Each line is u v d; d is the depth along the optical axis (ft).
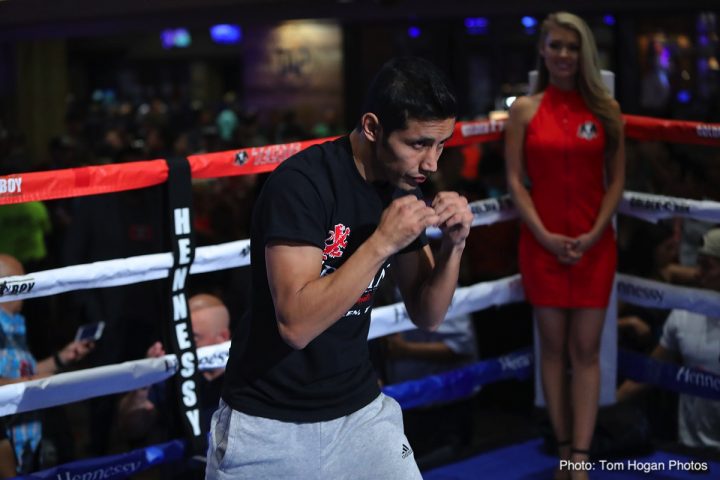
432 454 13.20
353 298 6.59
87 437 17.28
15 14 18.81
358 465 7.39
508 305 16.56
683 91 26.25
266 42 43.70
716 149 18.54
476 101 32.30
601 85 11.49
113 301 15.34
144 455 10.14
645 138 12.22
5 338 10.94
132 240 17.56
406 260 7.93
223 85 85.40
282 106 43.75
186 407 10.28
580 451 11.91
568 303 11.82
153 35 79.66
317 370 7.24
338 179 6.98
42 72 39.32
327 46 42.27
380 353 13.08
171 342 10.19
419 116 6.60
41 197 9.09
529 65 32.27
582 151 11.55
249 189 23.15
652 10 22.11
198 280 16.01
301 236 6.70
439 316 7.76
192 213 10.05
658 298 12.44
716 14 25.45
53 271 9.30
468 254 18.16
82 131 43.39
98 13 18.22
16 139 30.81
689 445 13.10
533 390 17.15
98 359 15.23
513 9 19.42
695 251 16.03
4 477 10.32
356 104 31.96
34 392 9.34
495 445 13.57
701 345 12.62
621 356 13.15
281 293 6.68
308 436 7.29
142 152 23.11
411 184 6.94
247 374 7.29
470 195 20.49
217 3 17.76
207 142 32.65
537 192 11.85
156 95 84.79
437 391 12.39
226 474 7.32
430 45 31.45
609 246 11.84
